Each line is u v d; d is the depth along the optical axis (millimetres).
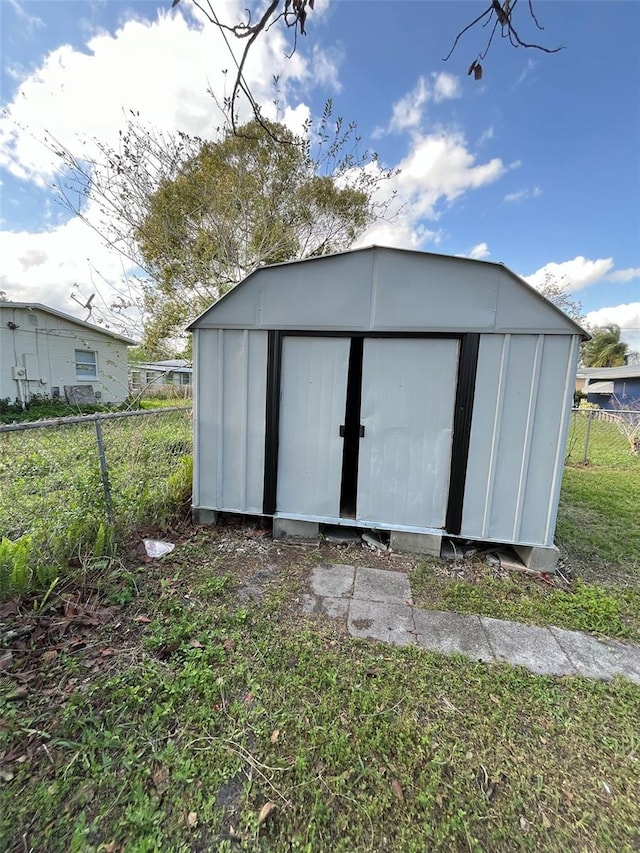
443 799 1259
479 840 1149
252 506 3389
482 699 1682
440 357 2932
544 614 2355
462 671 1850
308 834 1145
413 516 3127
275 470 3305
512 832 1176
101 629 2006
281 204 7449
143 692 1611
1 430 2148
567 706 1663
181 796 1229
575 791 1306
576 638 2148
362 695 1670
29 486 2699
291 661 1872
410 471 3090
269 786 1272
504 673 1842
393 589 2598
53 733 1409
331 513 3283
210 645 1928
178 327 7254
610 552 3285
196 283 7141
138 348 10680
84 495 2703
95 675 1693
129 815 1161
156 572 2648
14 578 2107
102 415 2869
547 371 2764
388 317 2930
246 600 2393
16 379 10000
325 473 3252
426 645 2041
